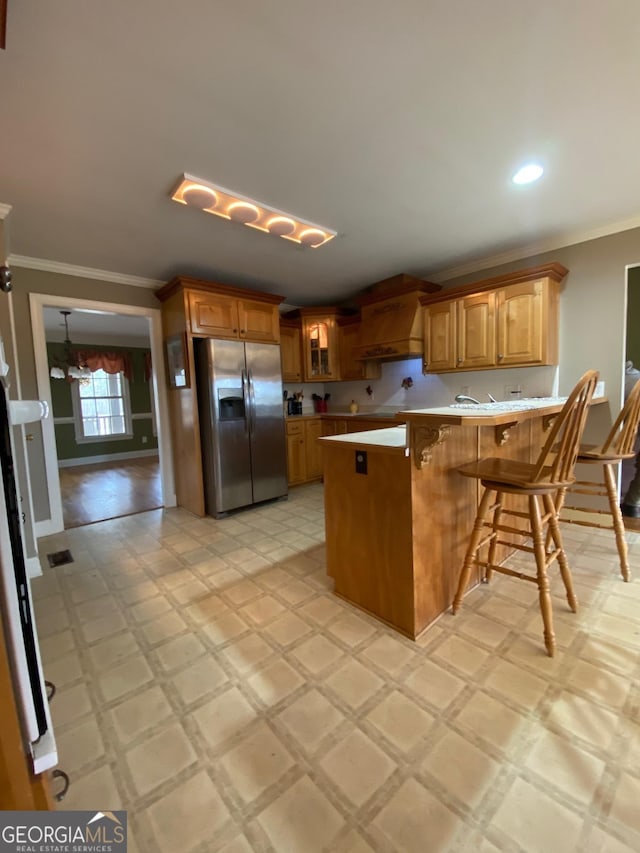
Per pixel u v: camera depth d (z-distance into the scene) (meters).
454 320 3.42
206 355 3.45
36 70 1.33
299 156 1.89
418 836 0.95
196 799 1.06
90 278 3.41
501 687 1.41
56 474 3.26
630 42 1.31
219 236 2.74
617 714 1.29
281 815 1.01
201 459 3.62
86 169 1.93
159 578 2.37
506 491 1.65
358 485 1.88
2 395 0.67
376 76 1.42
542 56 1.36
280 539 2.96
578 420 1.61
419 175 2.09
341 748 1.20
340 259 3.34
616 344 2.85
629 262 2.75
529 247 3.15
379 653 1.62
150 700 1.42
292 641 1.72
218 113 1.58
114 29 1.20
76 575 2.45
